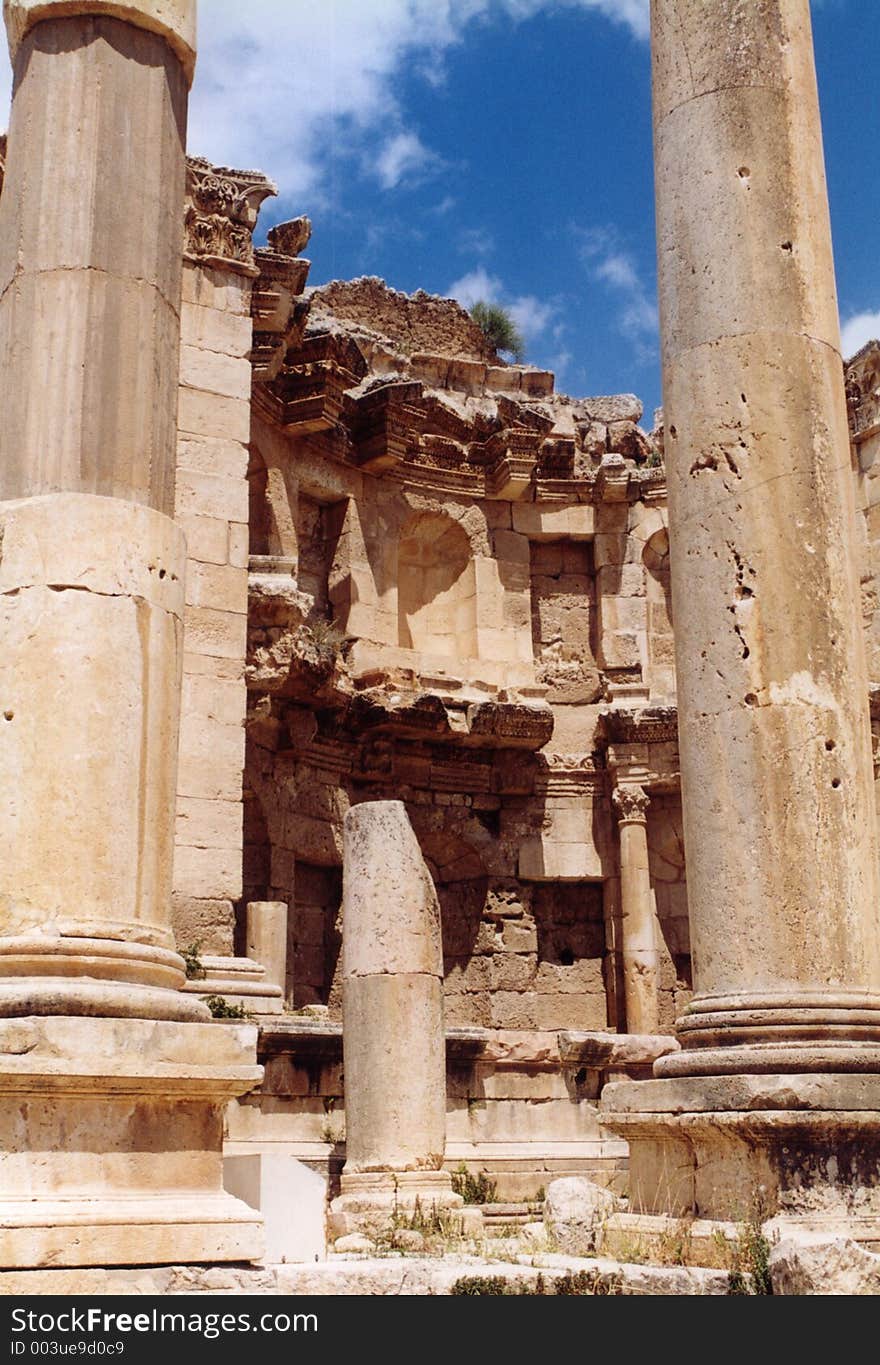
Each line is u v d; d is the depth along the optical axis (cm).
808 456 1223
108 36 1117
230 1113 1755
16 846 949
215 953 1856
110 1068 885
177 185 1145
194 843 1881
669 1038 2219
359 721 2741
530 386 3300
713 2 1328
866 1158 1053
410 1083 1611
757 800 1154
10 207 1107
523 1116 2123
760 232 1267
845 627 1204
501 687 3008
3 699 980
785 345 1244
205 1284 866
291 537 2708
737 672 1184
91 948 930
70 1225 843
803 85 1328
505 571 3102
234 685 1975
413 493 3028
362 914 1678
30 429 1038
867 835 1169
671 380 1291
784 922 1130
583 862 2986
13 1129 870
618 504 3164
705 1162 1098
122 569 1010
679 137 1320
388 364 3123
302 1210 1152
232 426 2072
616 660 3086
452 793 2941
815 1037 1097
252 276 2147
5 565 1006
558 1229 1195
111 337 1058
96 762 966
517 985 2900
